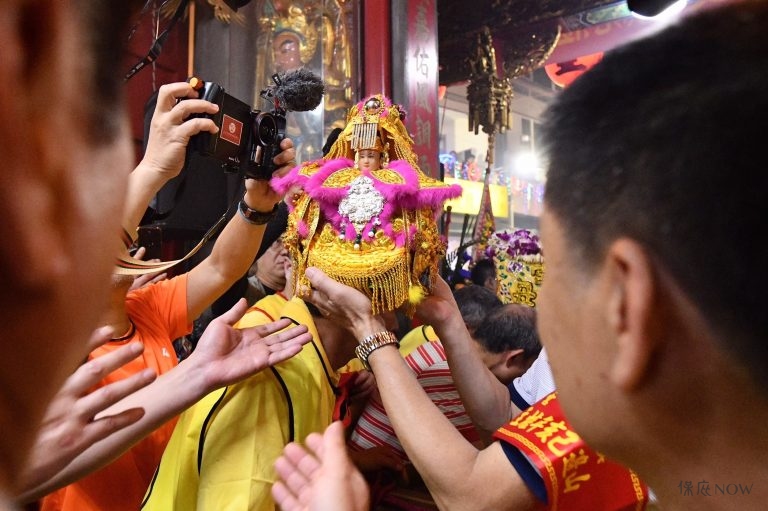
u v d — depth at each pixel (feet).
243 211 4.03
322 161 3.79
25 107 0.77
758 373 1.03
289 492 2.13
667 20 1.25
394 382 2.80
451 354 3.44
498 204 27.81
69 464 2.65
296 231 3.50
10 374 0.85
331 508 1.89
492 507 2.29
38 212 0.79
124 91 0.93
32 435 0.90
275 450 2.90
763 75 1.03
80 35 0.83
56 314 0.85
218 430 2.92
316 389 3.24
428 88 12.95
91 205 0.86
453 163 28.35
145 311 4.30
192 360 2.92
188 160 3.79
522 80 37.06
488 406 3.35
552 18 20.95
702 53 1.12
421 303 3.43
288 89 3.84
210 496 2.77
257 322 3.76
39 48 0.79
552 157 1.36
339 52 12.50
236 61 11.07
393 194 3.31
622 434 1.30
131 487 3.66
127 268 3.19
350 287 3.13
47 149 0.80
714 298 1.03
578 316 1.32
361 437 3.86
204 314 6.30
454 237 27.63
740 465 1.13
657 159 1.08
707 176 1.01
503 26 21.79
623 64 1.23
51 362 0.88
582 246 1.26
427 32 13.00
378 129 3.70
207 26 10.80
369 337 2.97
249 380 3.06
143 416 2.69
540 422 2.36
